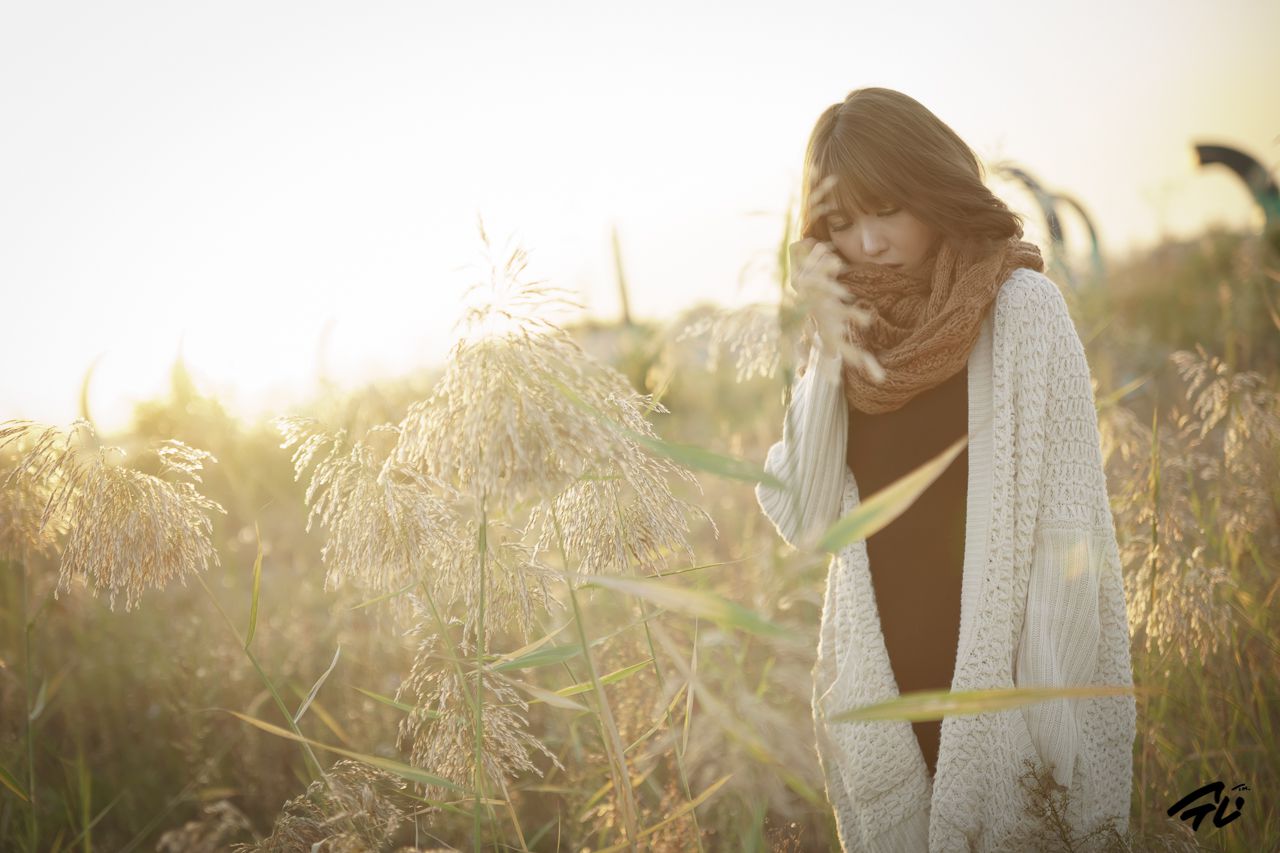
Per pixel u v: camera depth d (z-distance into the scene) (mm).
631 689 2254
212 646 3605
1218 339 6020
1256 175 7027
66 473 1666
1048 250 3113
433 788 1767
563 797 2613
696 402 5441
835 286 1332
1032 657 1771
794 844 1914
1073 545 1768
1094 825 1816
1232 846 2070
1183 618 2264
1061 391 1791
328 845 1598
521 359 1391
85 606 3693
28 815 2465
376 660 3350
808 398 1965
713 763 1466
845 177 1852
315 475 1613
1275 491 2750
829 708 1967
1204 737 2373
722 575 3350
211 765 2859
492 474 1366
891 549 1940
